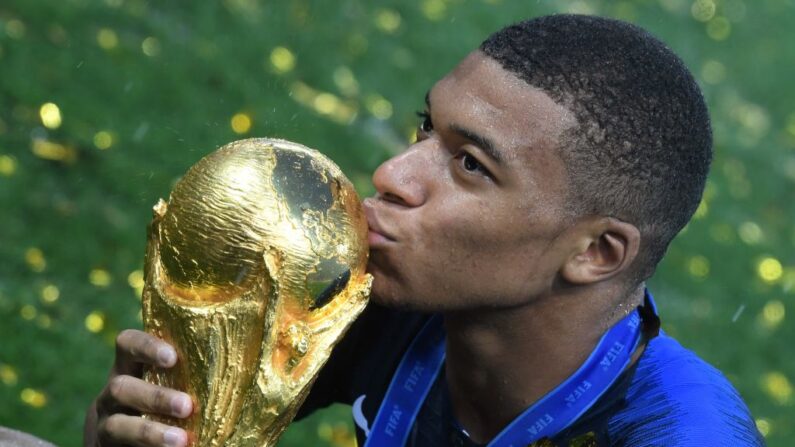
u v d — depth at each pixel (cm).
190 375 139
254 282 138
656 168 155
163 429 138
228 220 138
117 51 467
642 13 745
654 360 167
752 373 444
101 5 495
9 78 433
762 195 584
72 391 332
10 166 395
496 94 149
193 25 518
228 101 464
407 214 152
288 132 412
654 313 167
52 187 401
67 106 429
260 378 134
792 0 839
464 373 173
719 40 750
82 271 376
